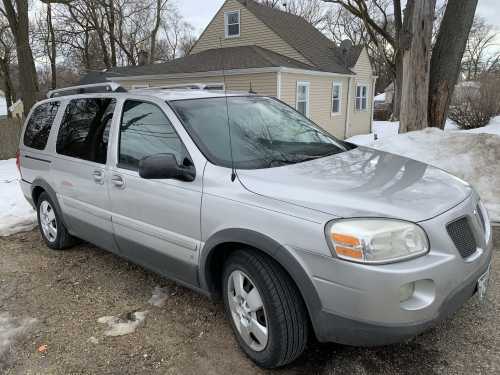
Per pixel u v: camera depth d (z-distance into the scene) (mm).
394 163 3211
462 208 2596
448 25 8406
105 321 3406
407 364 2744
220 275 3113
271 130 3562
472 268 2506
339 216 2355
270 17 20688
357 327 2295
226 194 2785
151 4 33406
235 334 2963
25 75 15727
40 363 2938
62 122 4473
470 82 18047
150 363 2887
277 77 15969
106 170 3701
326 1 19828
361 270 2223
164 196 3162
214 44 20891
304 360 2844
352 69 21078
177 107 3367
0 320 3496
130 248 3645
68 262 4574
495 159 6297
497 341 2902
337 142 3836
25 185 5105
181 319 3389
